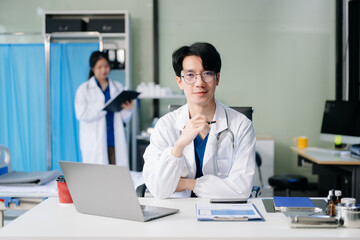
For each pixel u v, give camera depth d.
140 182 2.96
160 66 5.04
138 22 5.01
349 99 4.76
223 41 5.01
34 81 4.33
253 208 1.51
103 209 1.44
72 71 4.30
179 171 1.70
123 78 4.91
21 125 4.34
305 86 5.02
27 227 1.32
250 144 1.85
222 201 1.62
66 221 1.39
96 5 5.01
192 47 1.69
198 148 1.89
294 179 3.92
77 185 1.47
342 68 4.87
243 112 2.18
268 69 5.02
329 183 4.11
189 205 1.60
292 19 4.99
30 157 4.35
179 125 1.89
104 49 4.71
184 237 1.21
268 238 1.21
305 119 5.05
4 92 4.34
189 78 1.72
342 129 3.75
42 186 2.82
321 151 3.78
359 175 3.18
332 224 1.31
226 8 5.00
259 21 5.00
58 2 5.01
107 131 4.26
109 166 1.37
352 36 4.72
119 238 1.22
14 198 2.72
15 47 4.32
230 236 1.21
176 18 5.01
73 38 4.82
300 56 5.01
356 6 4.68
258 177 4.52
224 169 1.88
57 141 4.33
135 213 1.38
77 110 4.14
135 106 4.77
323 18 4.98
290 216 1.32
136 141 4.86
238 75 5.02
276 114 5.04
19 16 5.03
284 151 5.06
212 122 1.69
